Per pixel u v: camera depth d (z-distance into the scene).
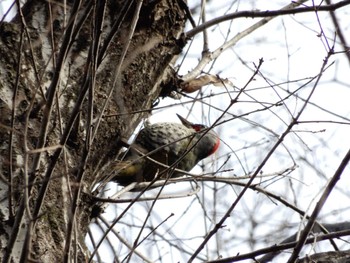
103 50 5.93
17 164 6.48
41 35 7.41
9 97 6.89
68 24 5.50
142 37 8.06
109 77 7.66
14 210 6.24
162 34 8.29
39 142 5.41
